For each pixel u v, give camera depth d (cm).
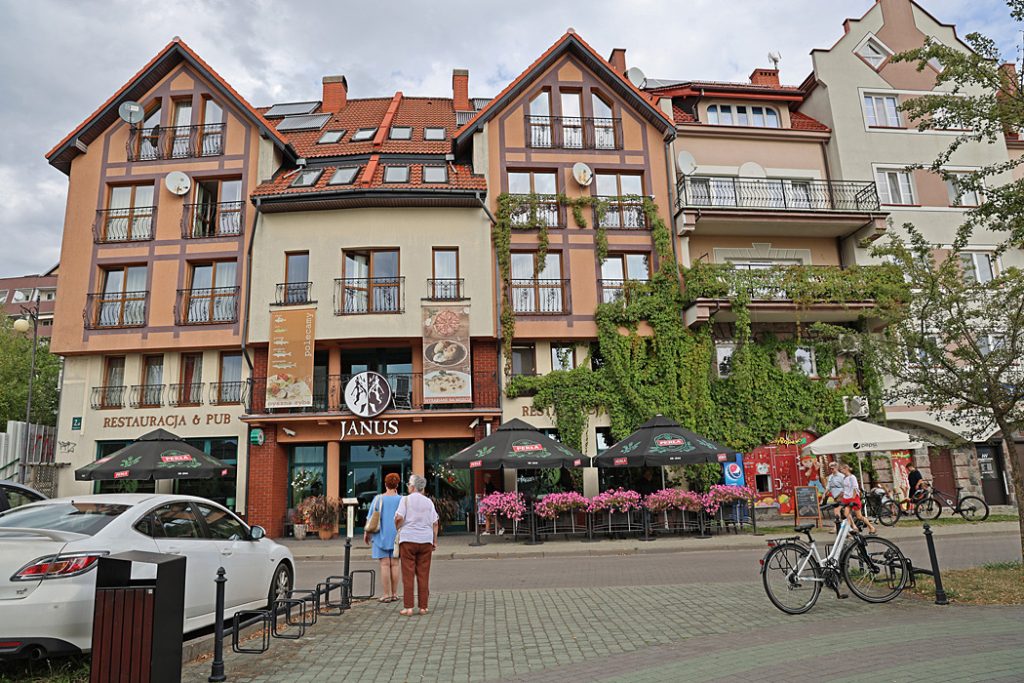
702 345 2184
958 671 519
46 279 6112
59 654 563
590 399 2127
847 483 1611
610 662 585
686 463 1702
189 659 623
